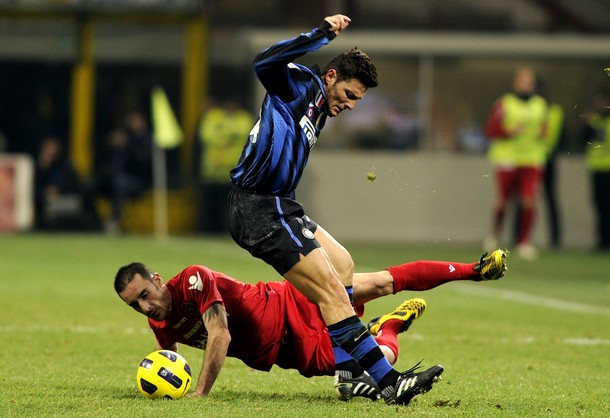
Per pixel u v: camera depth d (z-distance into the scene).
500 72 90.19
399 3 94.56
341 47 89.81
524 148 77.31
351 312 25.22
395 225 90.94
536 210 88.44
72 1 91.69
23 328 39.19
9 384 27.92
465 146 90.69
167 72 95.50
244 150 25.73
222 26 95.19
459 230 90.38
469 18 94.12
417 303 28.33
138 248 76.25
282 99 25.48
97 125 95.94
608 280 62.31
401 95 90.62
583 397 27.09
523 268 69.19
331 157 91.12
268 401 25.59
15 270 60.09
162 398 25.56
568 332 40.84
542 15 93.88
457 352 35.53
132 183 90.25
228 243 82.62
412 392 24.75
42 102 96.62
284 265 25.23
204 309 25.64
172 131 87.31
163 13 91.94
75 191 91.69
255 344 26.58
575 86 89.62
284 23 95.00
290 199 25.88
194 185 92.00
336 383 26.23
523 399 26.62
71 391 26.89
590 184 88.56
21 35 94.06
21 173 90.69
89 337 37.41
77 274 58.69
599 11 93.25
